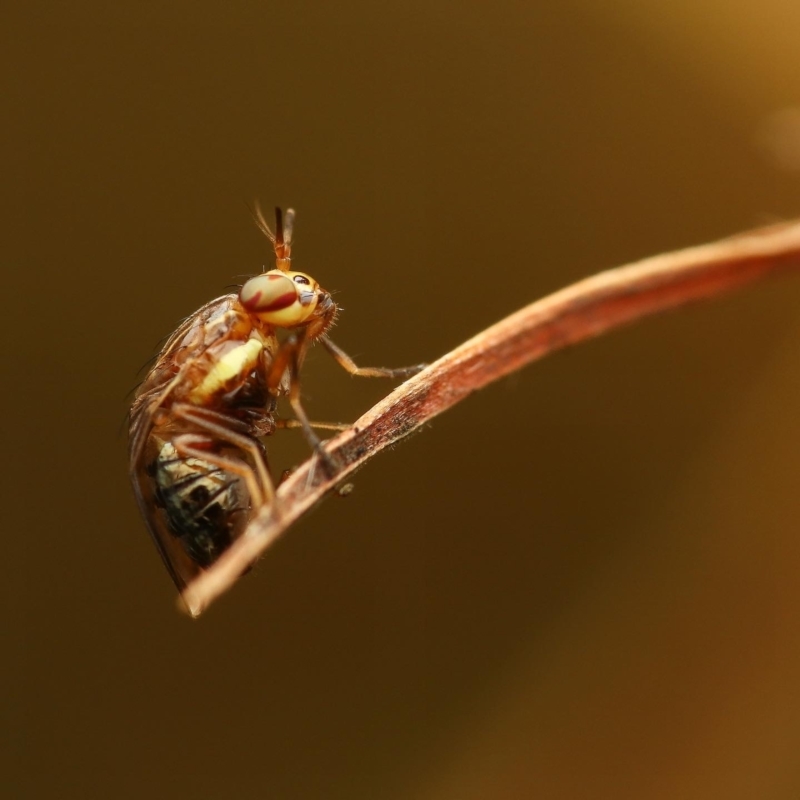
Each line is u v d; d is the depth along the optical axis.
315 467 0.08
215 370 0.08
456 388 0.08
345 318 0.09
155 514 0.08
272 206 0.09
